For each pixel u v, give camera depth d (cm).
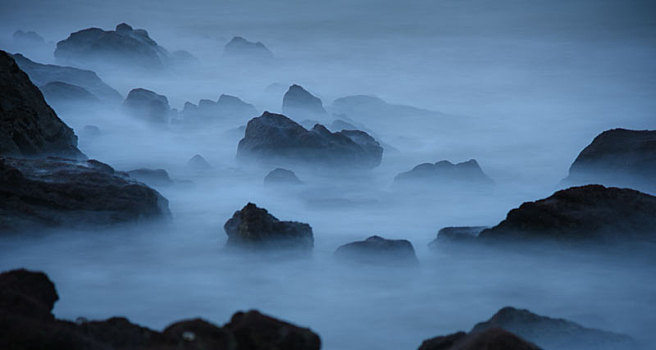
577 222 2542
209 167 4288
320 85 8400
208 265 2505
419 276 2494
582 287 2352
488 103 7656
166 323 2059
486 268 2530
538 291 2341
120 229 2644
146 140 4966
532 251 2552
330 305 2239
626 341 1833
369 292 2348
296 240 2617
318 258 2645
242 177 4038
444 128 6181
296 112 5766
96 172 2864
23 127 3359
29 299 1364
